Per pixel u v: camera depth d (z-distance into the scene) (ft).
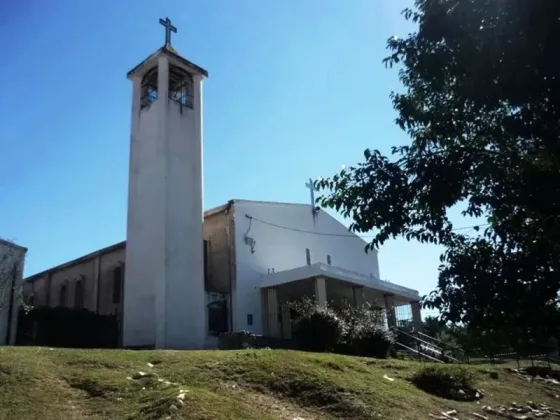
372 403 37.78
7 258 70.38
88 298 104.63
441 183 20.02
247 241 91.35
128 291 80.59
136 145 87.56
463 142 21.12
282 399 36.65
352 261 113.60
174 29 93.45
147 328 76.07
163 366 38.96
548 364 68.74
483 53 17.54
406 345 80.53
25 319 77.25
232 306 85.66
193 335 77.41
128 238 83.46
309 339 62.18
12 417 28.12
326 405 36.63
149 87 90.94
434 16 18.98
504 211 19.45
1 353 37.60
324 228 108.37
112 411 29.55
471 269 18.84
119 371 36.60
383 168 20.85
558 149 17.17
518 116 17.90
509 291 18.06
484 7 17.66
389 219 20.66
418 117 21.68
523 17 16.22
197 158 86.53
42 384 32.94
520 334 18.01
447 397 45.68
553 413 48.26
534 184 18.12
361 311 75.87
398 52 20.66
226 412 30.25
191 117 88.22
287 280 86.89
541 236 18.42
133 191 85.35
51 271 115.96
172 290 76.69
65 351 40.68
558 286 17.72
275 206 98.78
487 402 46.91
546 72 16.38
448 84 20.49
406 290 102.58
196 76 91.56
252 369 40.01
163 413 28.43
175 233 79.61
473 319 18.48
